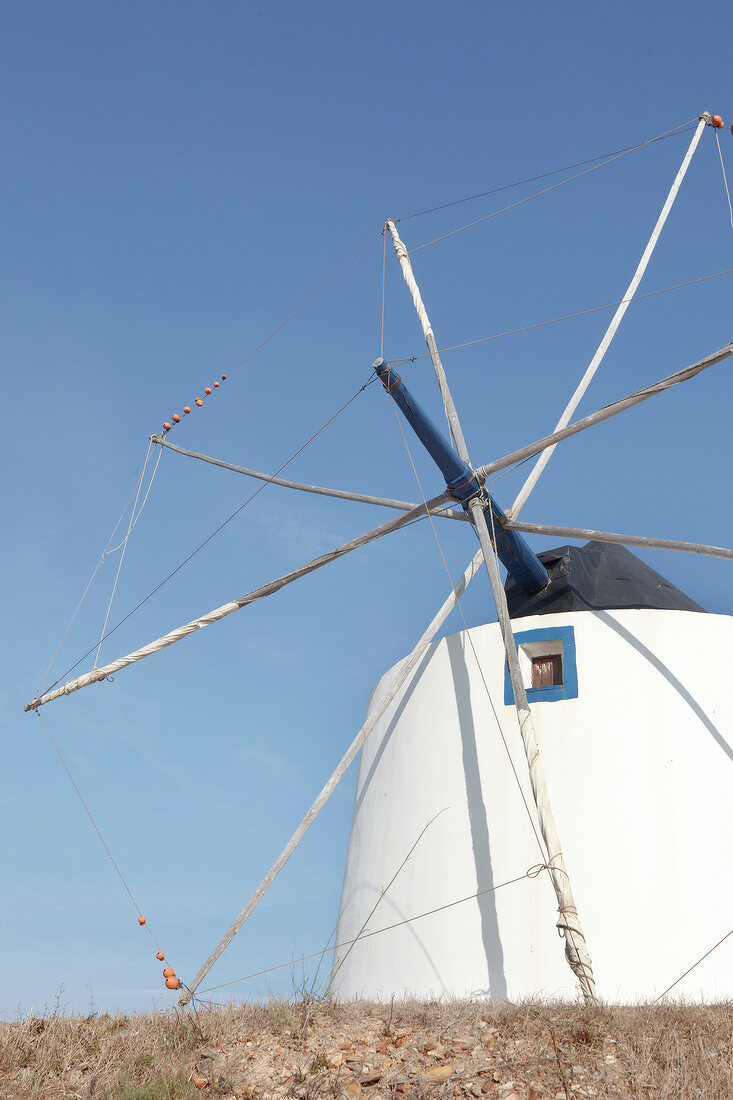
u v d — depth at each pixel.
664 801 13.35
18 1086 9.32
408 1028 10.72
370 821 15.58
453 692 15.30
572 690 14.30
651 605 15.78
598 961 12.58
